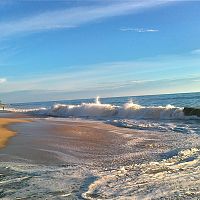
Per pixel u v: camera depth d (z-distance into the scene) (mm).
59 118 32844
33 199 6609
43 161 10430
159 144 13062
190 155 10031
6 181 7957
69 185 7449
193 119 24797
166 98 74062
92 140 14742
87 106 38531
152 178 7672
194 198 6180
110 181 7598
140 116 29797
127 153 11453
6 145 13656
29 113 46625
